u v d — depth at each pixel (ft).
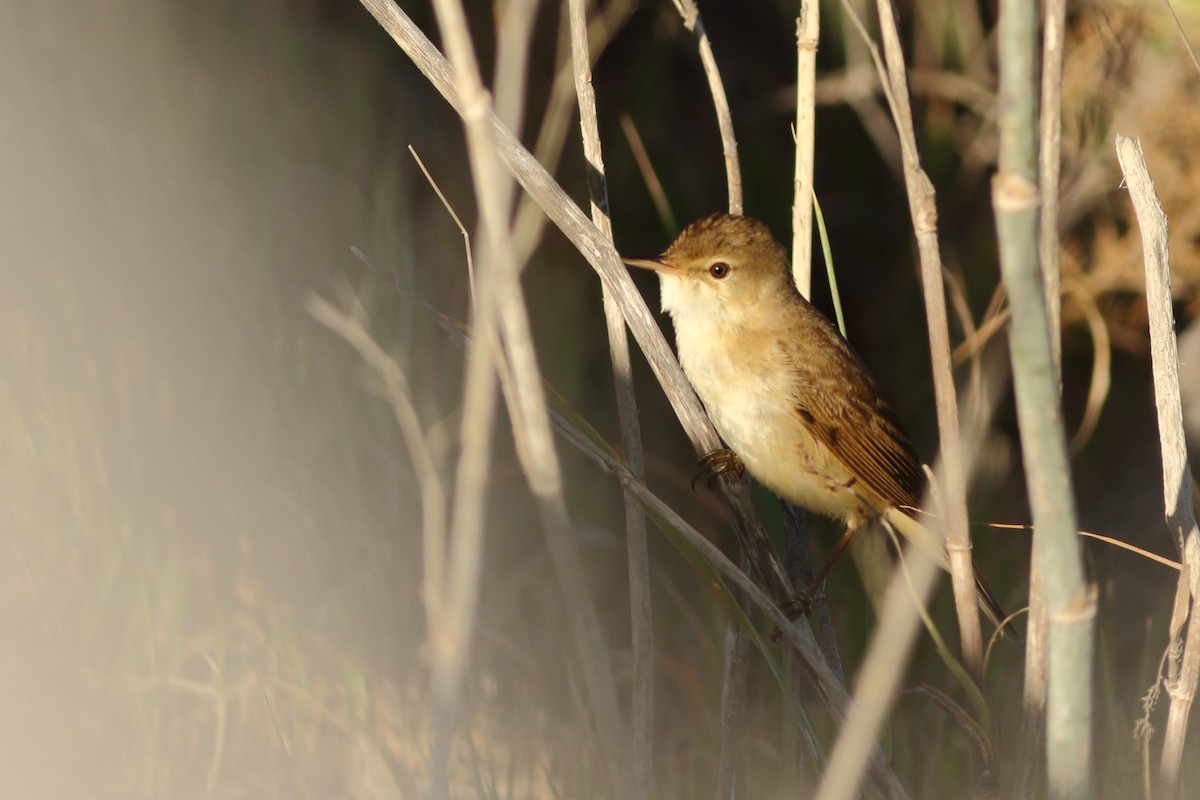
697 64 54.75
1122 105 45.62
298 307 42.63
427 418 41.24
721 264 32.17
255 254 42.80
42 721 29.84
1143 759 28.45
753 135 53.67
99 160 41.93
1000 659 38.06
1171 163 45.55
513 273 20.25
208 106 45.52
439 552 19.56
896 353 51.29
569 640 33.73
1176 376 24.98
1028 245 18.30
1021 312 18.67
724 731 28.22
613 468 24.71
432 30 51.90
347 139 47.42
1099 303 49.47
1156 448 49.26
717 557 24.08
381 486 37.91
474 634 35.24
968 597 23.67
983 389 37.96
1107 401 50.55
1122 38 44.50
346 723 30.53
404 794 28.48
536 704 33.99
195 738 30.63
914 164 21.67
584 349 48.88
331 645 33.50
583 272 49.42
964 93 50.72
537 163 26.71
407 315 42.96
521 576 38.29
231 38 47.16
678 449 47.26
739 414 32.35
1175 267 46.50
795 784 28.99
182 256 41.98
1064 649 20.51
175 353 39.81
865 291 52.75
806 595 30.19
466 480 18.72
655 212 51.75
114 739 29.73
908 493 32.99
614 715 22.67
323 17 49.98
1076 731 20.79
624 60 54.29
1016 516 46.47
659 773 34.35
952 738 32.60
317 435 38.68
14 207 39.93
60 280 39.14
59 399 35.94
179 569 32.89
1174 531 25.14
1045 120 20.56
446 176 49.55
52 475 34.01
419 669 34.06
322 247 44.34
